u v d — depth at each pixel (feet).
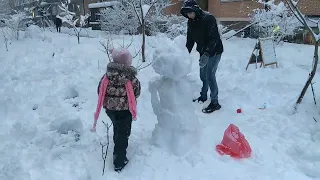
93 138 13.51
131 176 11.21
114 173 11.38
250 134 13.83
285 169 11.35
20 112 16.35
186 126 12.09
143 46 24.30
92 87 19.51
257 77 20.40
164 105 12.37
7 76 21.01
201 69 16.53
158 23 38.04
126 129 11.57
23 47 29.14
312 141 12.96
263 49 22.40
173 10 50.16
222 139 12.93
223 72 22.17
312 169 11.18
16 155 12.20
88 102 17.52
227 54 27.63
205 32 15.14
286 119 14.69
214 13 49.11
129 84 11.14
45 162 11.77
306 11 35.58
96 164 11.85
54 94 18.45
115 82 11.12
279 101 17.11
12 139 13.60
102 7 57.00
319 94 17.10
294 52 27.48
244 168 11.45
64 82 20.07
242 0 43.68
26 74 21.59
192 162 11.69
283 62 24.07
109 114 11.49
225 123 14.94
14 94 17.95
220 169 11.36
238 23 44.39
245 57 26.03
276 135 13.66
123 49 11.35
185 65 11.67
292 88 18.30
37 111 16.43
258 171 11.24
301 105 15.72
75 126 14.21
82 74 21.50
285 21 31.30
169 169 11.42
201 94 17.39
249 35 41.19
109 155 12.37
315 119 14.49
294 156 12.11
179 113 12.16
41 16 60.18
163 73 11.82
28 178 10.83
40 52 27.02
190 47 16.37
